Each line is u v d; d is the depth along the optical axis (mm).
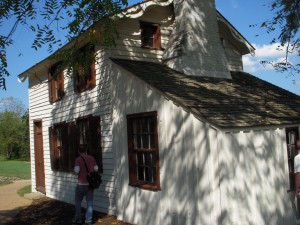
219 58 11422
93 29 9086
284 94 11312
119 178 9484
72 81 11938
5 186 17891
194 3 11148
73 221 9453
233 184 6754
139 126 9008
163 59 10883
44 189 14258
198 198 7047
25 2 7336
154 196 8211
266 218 7246
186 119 7395
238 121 7059
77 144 11570
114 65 9734
